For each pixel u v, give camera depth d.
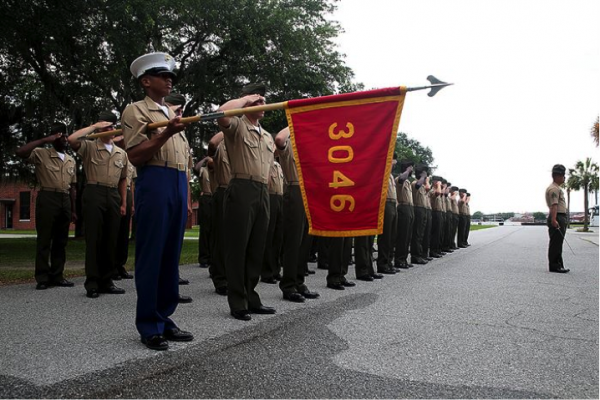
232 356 3.53
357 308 5.37
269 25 15.09
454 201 15.14
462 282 7.61
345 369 3.31
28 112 14.38
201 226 9.44
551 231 9.25
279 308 5.30
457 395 2.89
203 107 17.91
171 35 16.06
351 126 4.04
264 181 5.03
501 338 4.20
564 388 3.03
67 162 6.83
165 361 3.37
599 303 5.95
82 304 5.34
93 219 5.94
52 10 10.00
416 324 4.65
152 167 3.83
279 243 7.93
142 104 3.86
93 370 3.15
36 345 3.70
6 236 25.70
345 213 4.06
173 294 3.98
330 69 17.41
